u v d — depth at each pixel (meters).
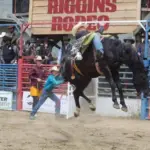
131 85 31.53
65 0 35.94
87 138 21.94
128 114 31.45
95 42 19.09
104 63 19.12
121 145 20.28
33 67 32.81
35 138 21.69
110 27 34.34
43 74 30.56
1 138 21.55
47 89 28.61
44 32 36.38
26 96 34.41
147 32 30.45
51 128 24.98
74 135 22.75
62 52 33.12
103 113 32.28
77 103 21.86
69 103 30.89
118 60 19.30
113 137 22.36
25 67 34.50
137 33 33.00
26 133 23.08
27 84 34.53
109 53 19.12
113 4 34.53
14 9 41.50
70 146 19.86
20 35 34.53
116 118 30.86
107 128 25.53
